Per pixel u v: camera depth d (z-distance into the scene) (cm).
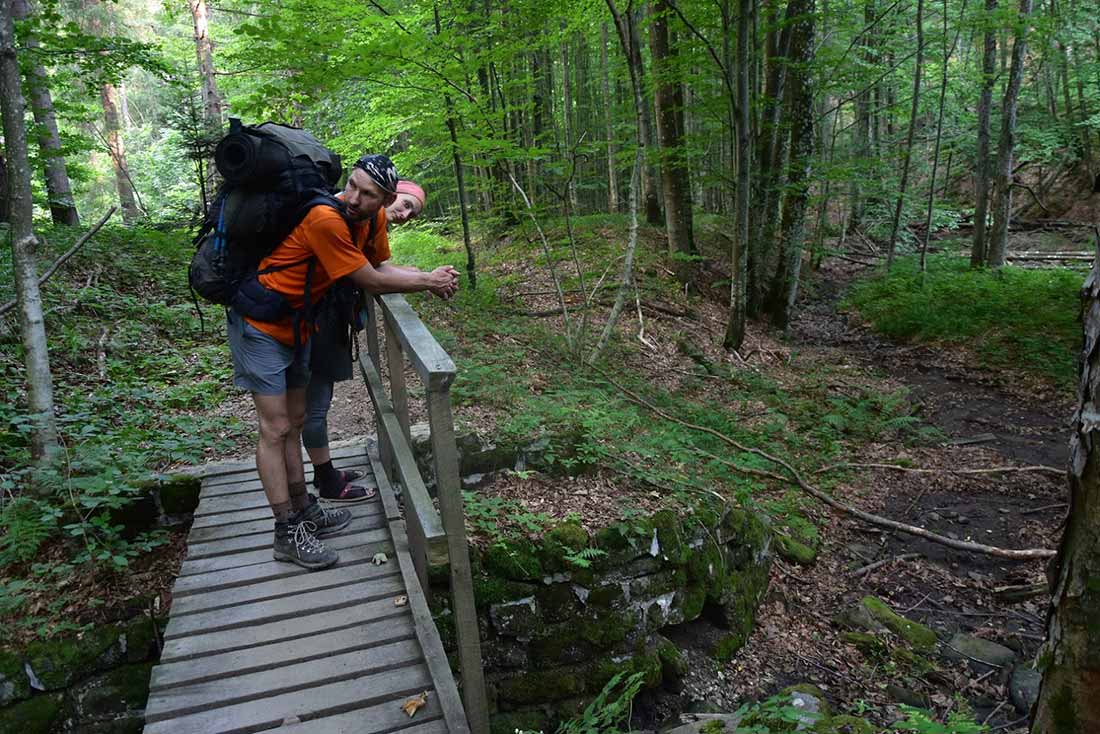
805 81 1188
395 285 290
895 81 1816
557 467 501
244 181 273
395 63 693
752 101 1178
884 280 1538
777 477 652
